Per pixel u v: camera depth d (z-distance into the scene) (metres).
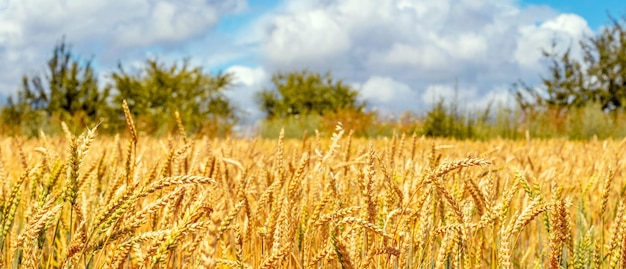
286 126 20.67
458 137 19.00
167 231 1.24
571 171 3.56
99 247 1.29
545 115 19.03
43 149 2.13
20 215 2.31
